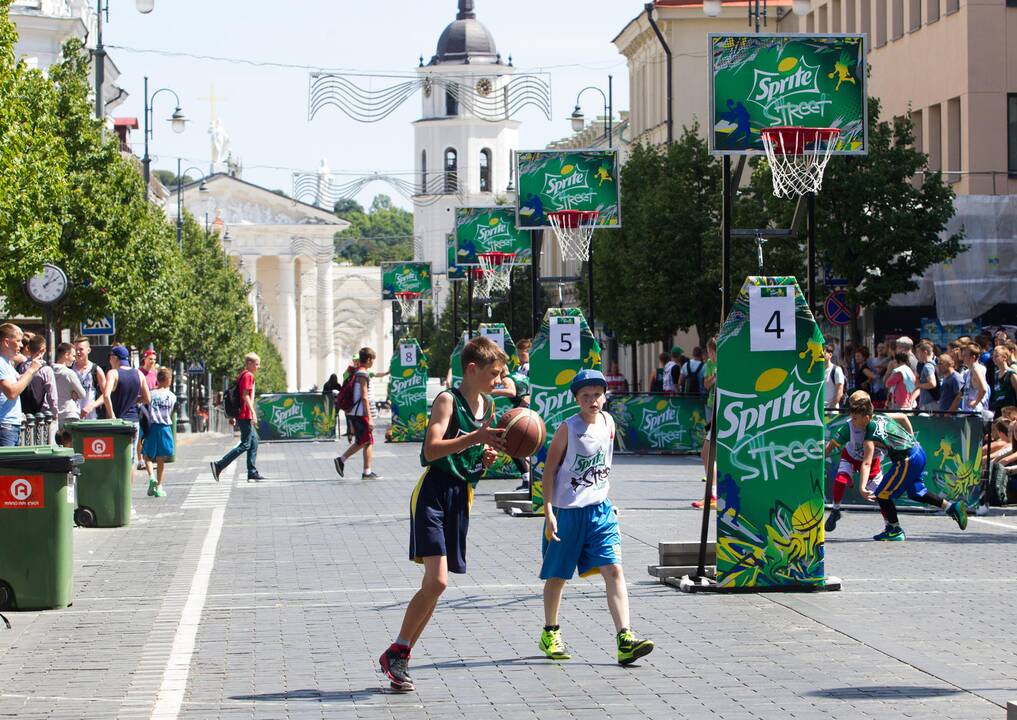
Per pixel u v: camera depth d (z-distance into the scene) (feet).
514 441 32.60
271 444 159.22
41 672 34.86
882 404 104.68
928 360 85.92
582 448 35.14
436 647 37.17
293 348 495.41
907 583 46.70
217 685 33.17
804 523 44.91
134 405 84.79
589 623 40.19
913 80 162.40
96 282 130.52
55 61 193.06
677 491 82.12
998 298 137.90
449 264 159.22
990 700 30.53
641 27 244.63
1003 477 70.64
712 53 49.62
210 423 274.98
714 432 45.42
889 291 124.16
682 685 32.45
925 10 158.40
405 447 140.97
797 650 36.06
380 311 590.96
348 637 38.78
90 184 131.03
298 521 70.44
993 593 44.60
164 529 67.21
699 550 47.34
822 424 44.75
